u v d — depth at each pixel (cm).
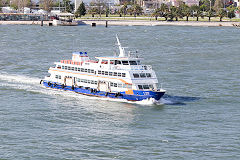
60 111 12600
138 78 13525
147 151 9669
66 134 10662
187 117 12044
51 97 14212
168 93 14688
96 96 14150
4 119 11731
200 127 11206
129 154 9525
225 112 12488
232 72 18400
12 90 15050
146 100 13325
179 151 9669
